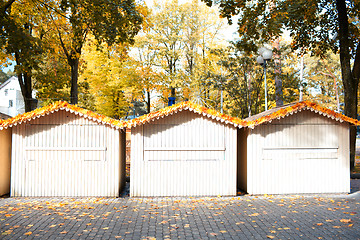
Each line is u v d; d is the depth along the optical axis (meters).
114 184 11.64
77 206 9.89
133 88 33.53
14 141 11.55
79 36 17.12
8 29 14.57
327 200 10.73
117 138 11.72
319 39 20.78
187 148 11.75
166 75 34.81
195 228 7.36
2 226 7.45
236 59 24.78
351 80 17.84
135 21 15.66
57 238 6.58
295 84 25.28
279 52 24.17
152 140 11.73
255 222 7.86
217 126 11.88
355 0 17.84
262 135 12.06
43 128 11.62
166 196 11.69
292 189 12.09
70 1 14.94
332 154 12.20
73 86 22.28
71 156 11.65
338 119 12.01
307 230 7.11
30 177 11.55
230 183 11.83
